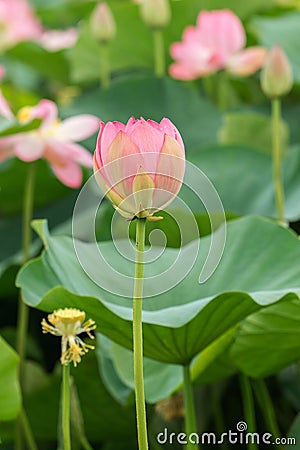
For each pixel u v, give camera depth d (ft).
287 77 13.37
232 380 13.87
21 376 13.64
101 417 13.47
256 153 14.34
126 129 10.60
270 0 16.62
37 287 11.64
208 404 13.78
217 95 16.34
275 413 13.83
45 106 13.57
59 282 11.70
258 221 12.04
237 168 14.28
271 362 12.33
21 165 14.80
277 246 11.91
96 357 13.21
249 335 12.12
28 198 14.08
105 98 15.53
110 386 12.87
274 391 13.85
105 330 11.52
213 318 11.32
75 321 11.08
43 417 13.61
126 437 13.73
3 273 14.23
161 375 12.27
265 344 12.17
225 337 11.82
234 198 14.16
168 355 11.56
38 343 14.75
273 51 13.35
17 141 13.66
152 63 16.71
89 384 13.30
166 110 15.48
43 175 14.96
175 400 13.08
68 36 17.95
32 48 17.21
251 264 11.89
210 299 11.18
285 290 11.43
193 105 15.48
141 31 16.26
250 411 12.62
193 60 15.33
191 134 15.39
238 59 15.26
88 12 19.27
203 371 12.14
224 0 16.42
